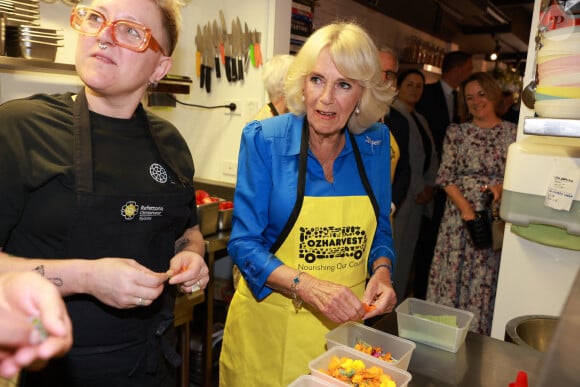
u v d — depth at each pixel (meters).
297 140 1.38
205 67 3.09
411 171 3.36
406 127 3.00
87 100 1.11
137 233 1.12
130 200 1.10
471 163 2.84
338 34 1.26
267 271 1.30
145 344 1.18
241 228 1.38
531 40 1.75
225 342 1.55
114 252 1.09
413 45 5.11
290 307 1.37
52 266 0.92
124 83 1.06
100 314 1.08
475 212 2.62
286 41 2.94
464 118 3.22
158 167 1.18
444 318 1.35
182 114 3.26
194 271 1.14
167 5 1.12
